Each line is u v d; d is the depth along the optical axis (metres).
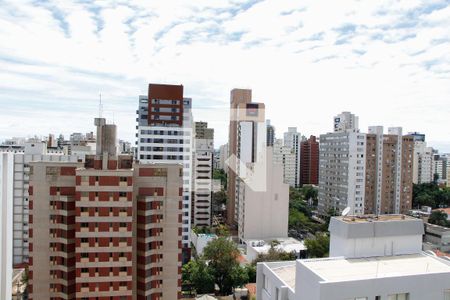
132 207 47.28
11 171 46.16
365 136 135.50
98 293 46.03
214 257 79.94
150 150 104.00
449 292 32.09
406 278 30.92
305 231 128.88
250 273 80.50
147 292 49.00
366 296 30.00
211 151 156.62
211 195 146.75
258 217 113.06
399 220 39.06
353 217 40.56
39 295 46.69
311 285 32.03
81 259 45.72
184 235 99.88
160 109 106.56
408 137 142.12
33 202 46.56
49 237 46.78
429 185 169.75
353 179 134.62
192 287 80.38
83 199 45.69
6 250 44.62
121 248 46.50
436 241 108.19
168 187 49.88
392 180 140.62
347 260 36.34
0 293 43.50
